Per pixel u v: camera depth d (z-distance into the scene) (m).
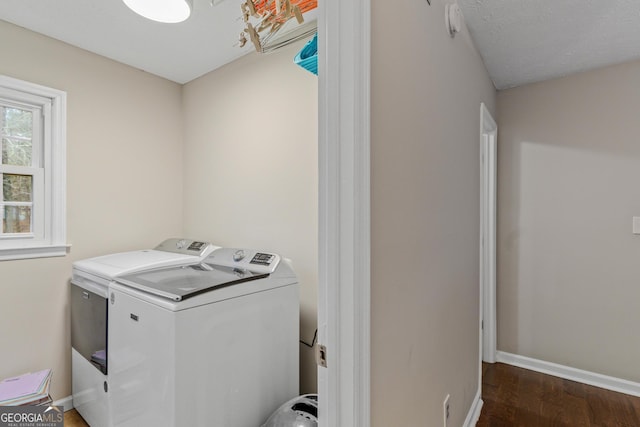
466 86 1.72
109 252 2.17
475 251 1.95
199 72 2.36
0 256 1.75
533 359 2.51
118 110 2.21
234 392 1.36
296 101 1.85
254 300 1.46
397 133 0.96
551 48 1.97
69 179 1.99
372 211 0.83
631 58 2.10
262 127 2.03
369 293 0.79
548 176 2.43
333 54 0.77
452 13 1.39
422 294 1.17
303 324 1.83
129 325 1.38
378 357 0.87
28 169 1.87
